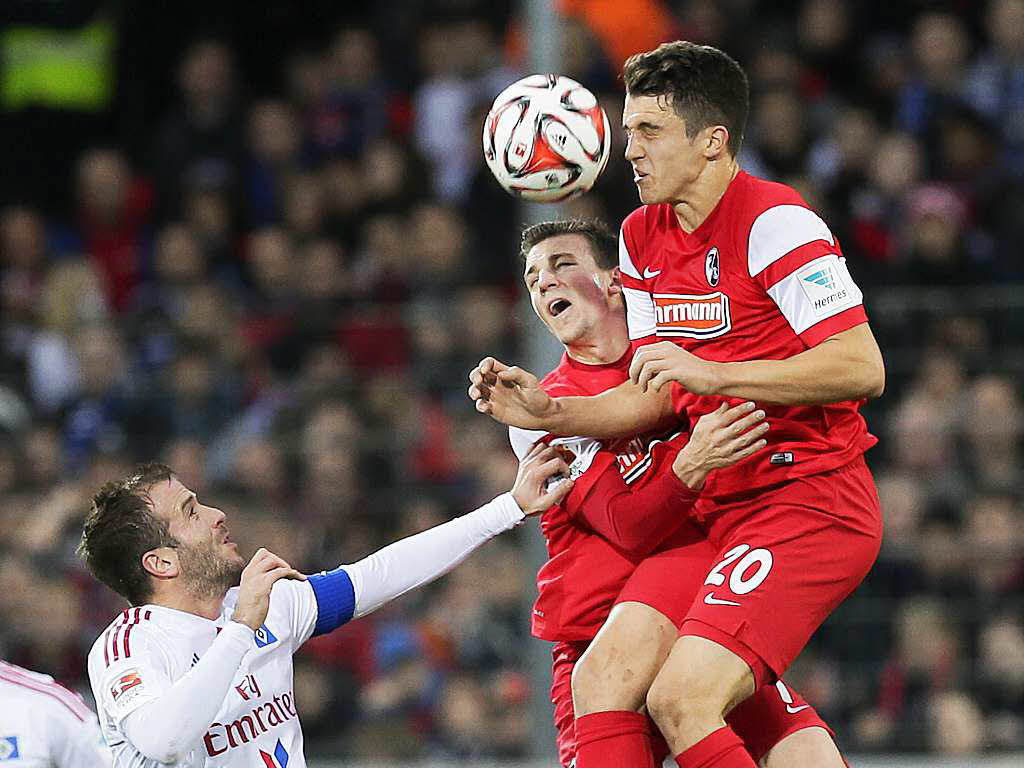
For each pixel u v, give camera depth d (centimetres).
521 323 2600
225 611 1473
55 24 3634
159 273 3203
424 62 3391
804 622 1304
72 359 2791
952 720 2294
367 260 3030
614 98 3025
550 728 2188
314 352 2656
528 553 2205
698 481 1312
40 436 2611
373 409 2536
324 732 2414
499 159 1398
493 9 3434
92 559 1434
